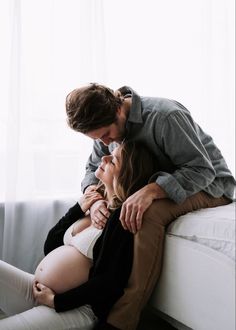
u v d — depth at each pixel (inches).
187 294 44.1
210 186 52.2
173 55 81.4
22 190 71.1
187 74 83.0
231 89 89.7
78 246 51.0
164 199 48.3
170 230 47.1
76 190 75.7
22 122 69.7
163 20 80.1
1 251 71.8
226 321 39.6
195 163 49.4
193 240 44.6
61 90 72.5
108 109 47.3
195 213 47.7
